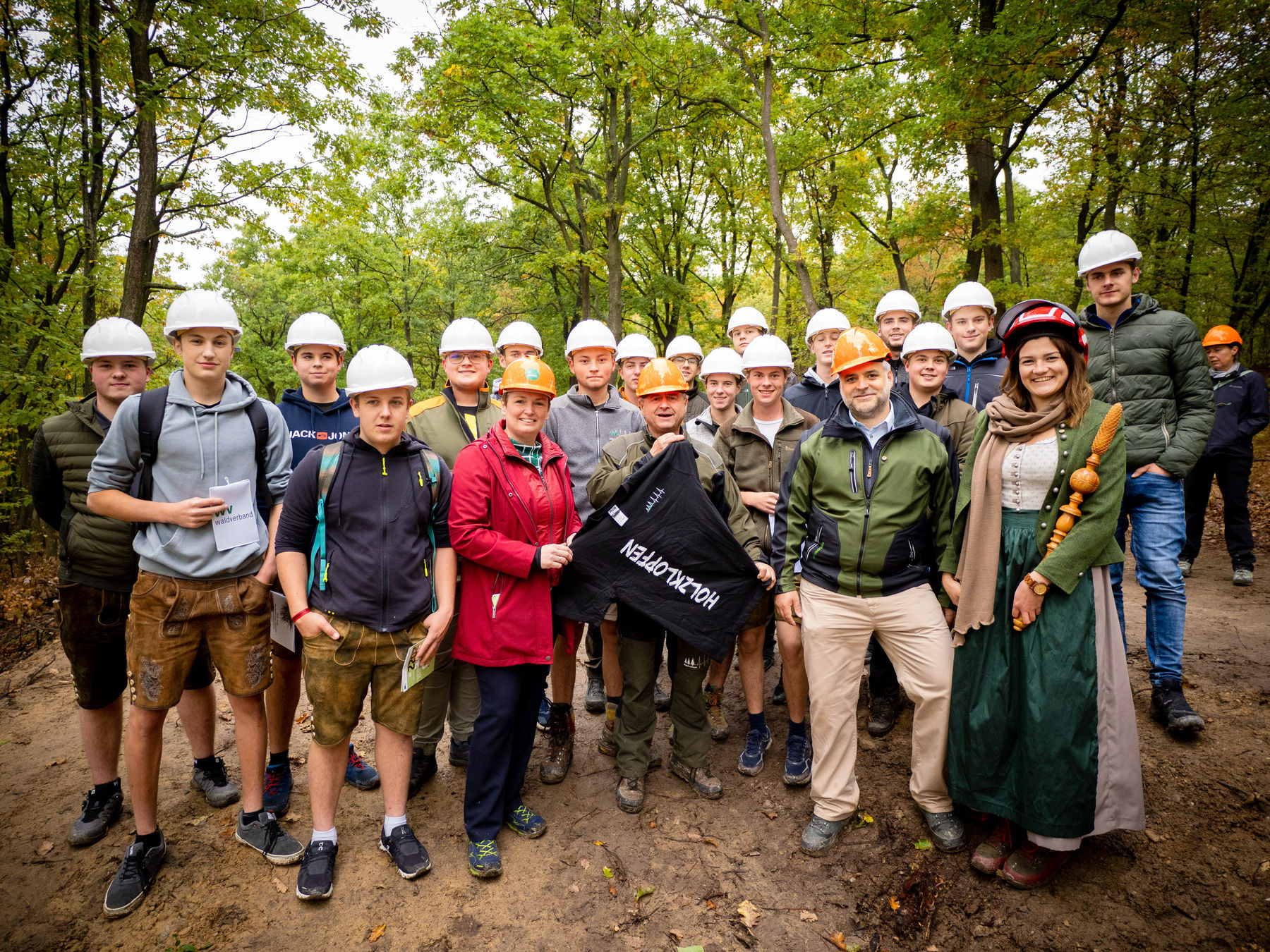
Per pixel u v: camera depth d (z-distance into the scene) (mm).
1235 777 2775
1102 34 7902
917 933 2363
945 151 9539
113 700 2881
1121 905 2340
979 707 2516
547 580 2752
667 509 2924
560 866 2713
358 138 9750
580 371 3975
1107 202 11148
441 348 3619
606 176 13734
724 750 3557
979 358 3840
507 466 2742
